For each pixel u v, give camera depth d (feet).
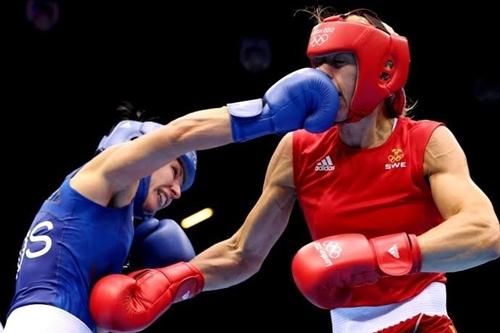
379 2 26.00
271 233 11.98
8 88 26.91
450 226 9.84
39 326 10.21
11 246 26.53
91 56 27.14
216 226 27.78
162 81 27.58
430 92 27.25
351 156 10.84
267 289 27.53
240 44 27.22
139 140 10.53
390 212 10.59
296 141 11.41
